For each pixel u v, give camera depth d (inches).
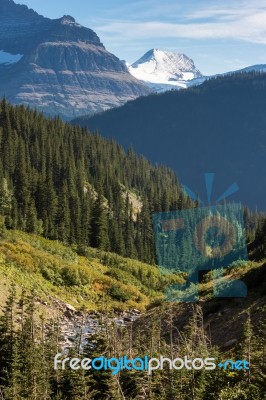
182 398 745.0
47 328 1402.6
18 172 4473.4
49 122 6766.7
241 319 1139.9
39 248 2923.2
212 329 1184.2
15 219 3511.3
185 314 1366.9
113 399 815.7
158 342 1040.8
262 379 684.1
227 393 693.9
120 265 3287.4
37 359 968.3
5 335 1082.1
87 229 4042.8
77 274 2497.5
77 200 4308.6
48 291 2214.6
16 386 903.1
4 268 2190.0
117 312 2167.8
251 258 1679.4
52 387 932.0
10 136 5378.9
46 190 4202.8
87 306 2249.0
